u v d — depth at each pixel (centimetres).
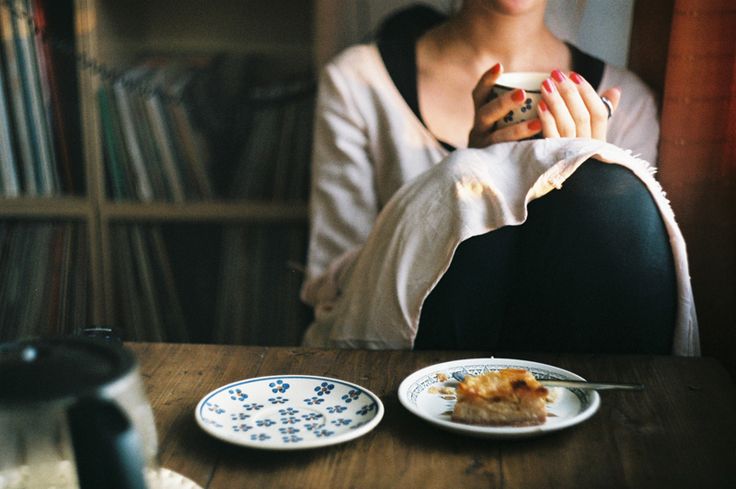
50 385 56
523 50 178
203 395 93
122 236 200
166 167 197
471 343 120
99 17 193
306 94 194
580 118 131
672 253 117
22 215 200
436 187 117
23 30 190
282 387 92
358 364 103
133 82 192
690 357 106
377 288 119
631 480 75
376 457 79
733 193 159
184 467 77
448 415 87
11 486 57
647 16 174
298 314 200
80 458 52
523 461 78
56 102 196
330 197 180
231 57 207
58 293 203
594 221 114
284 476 75
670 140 161
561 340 119
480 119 132
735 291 162
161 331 204
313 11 204
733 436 84
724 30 154
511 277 119
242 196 199
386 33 184
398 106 180
